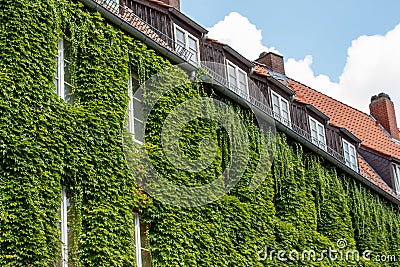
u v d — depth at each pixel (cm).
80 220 1939
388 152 3988
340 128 3353
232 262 2342
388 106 4394
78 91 2073
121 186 2064
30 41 1953
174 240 2178
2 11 1941
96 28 2166
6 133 1827
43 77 1953
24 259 1772
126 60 2228
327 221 2936
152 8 2589
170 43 2564
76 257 1917
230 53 2839
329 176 3008
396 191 3719
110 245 1977
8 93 1862
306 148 2908
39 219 1819
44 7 2022
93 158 2014
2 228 1762
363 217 3147
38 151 1875
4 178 1803
